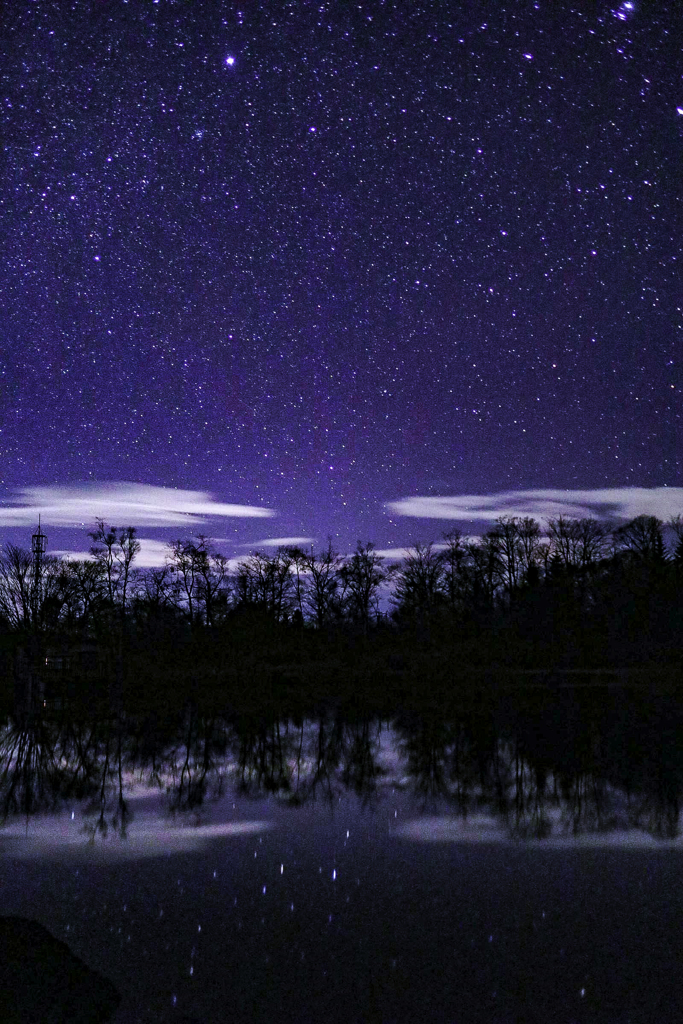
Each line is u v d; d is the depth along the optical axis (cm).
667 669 4969
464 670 5300
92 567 7331
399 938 777
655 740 2152
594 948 755
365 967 711
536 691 4009
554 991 666
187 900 889
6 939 759
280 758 1962
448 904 880
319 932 797
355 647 6569
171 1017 613
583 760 1841
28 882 959
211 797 1480
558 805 1367
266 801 1436
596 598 6838
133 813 1343
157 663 5859
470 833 1184
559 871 998
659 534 8288
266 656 6262
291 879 973
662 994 660
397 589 8331
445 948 754
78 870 1012
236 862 1045
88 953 738
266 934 791
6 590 6838
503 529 8550
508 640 5928
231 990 659
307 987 670
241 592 8362
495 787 1531
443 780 1616
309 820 1279
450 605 7775
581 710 3034
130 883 956
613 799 1414
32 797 1493
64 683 4769
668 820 1253
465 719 2811
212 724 2841
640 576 6912
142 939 774
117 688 4734
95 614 6906
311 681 5109
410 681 4897
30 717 3180
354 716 3031
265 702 3744
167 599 7850
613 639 6072
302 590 8419
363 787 1559
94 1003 633
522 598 6950
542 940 777
